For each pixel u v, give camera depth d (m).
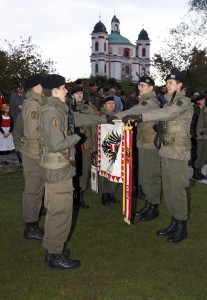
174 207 4.45
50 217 3.65
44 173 3.57
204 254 4.10
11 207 5.74
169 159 4.36
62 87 3.59
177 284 3.44
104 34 93.62
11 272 3.67
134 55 99.75
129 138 4.32
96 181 5.38
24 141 4.32
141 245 4.34
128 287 3.39
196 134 7.58
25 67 24.62
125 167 4.38
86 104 5.85
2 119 10.16
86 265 3.83
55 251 3.72
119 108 10.25
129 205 4.33
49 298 3.20
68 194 3.65
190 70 32.09
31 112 4.16
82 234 4.66
